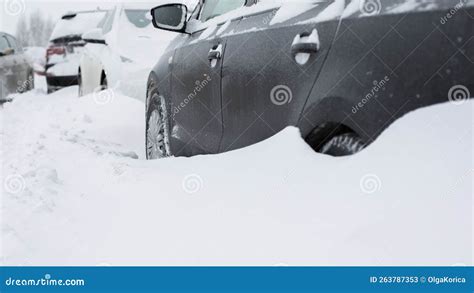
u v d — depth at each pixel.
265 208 2.62
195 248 2.53
